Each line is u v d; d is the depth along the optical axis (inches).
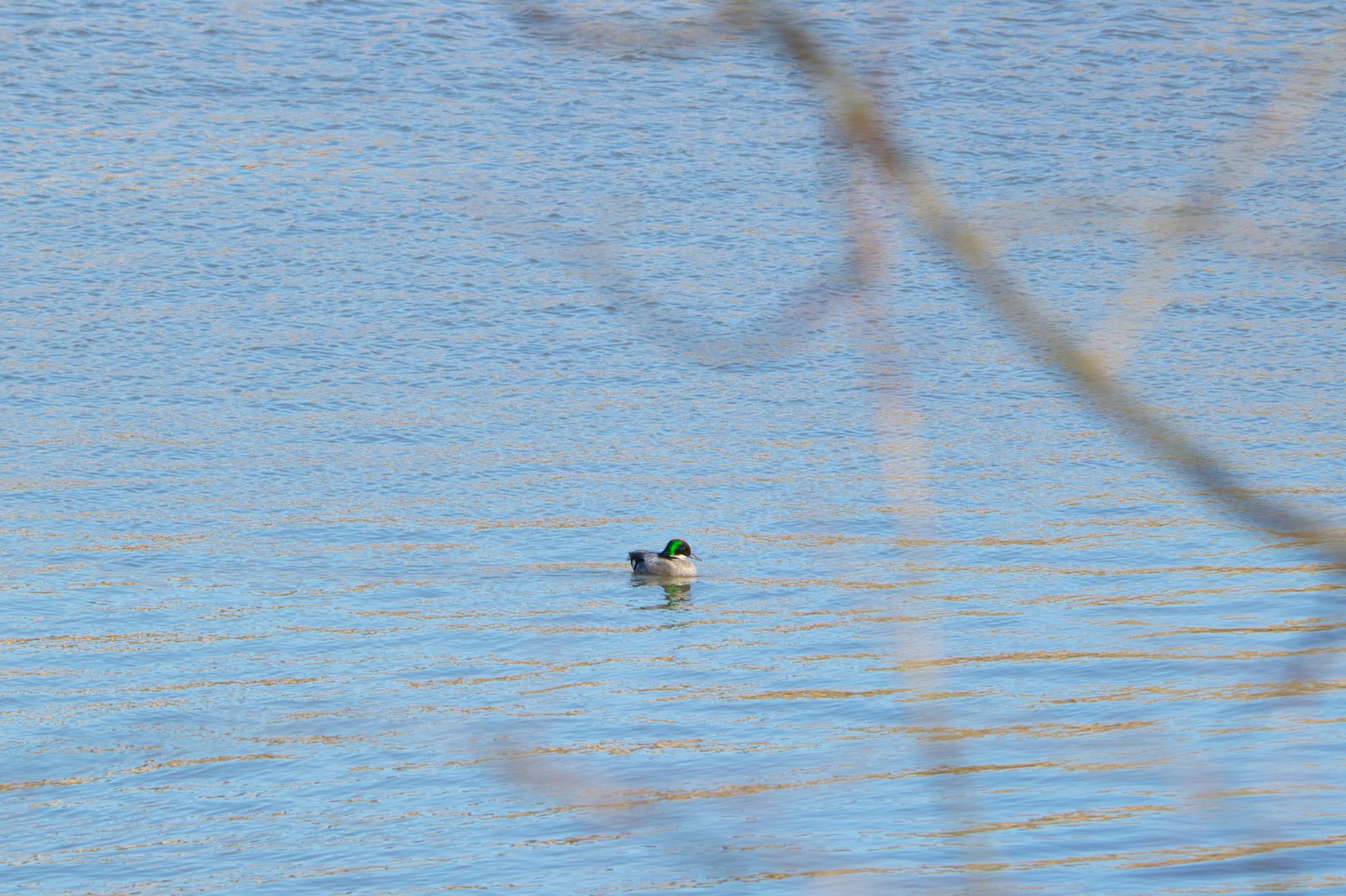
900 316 2231.8
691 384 2090.3
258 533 1614.2
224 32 2822.3
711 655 1285.7
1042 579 1476.4
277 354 2106.3
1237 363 2129.7
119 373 2033.7
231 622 1384.1
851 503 1705.2
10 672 1252.5
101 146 2559.1
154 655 1295.5
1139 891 735.1
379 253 2348.7
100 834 954.7
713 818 906.7
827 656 1270.9
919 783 945.5
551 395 2042.3
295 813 972.6
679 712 1136.2
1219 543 1573.6
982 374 2128.4
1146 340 2204.7
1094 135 2333.9
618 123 2564.0
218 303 2222.0
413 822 943.7
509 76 2689.5
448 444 1882.4
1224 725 1002.1
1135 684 1144.8
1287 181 1641.2
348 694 1203.2
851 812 901.8
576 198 2306.8
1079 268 2177.7
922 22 2632.9
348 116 2588.6
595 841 882.1
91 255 2301.9
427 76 2696.9
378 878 852.0
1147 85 2383.1
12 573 1493.6
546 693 1195.3
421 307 2244.1
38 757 1077.8
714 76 2682.1
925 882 762.8
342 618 1397.6
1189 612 1343.5
